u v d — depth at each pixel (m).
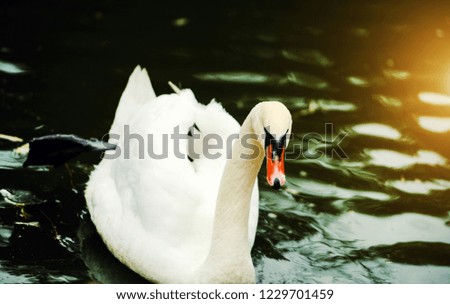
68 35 10.65
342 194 8.27
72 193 8.20
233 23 11.23
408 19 11.64
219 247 6.41
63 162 7.59
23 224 7.69
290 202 8.18
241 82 9.94
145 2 11.56
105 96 9.56
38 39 10.50
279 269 7.24
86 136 8.84
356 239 7.67
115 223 7.36
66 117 9.12
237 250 6.38
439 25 11.50
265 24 11.27
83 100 9.45
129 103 8.43
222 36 10.90
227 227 6.34
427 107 9.67
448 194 8.27
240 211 6.29
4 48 10.25
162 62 10.26
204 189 7.21
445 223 7.89
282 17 11.51
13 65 9.94
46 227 7.70
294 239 7.67
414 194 8.27
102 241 7.63
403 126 9.31
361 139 9.08
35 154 7.58
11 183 8.20
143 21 11.10
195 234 6.94
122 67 10.10
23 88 9.54
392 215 7.98
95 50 10.39
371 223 7.88
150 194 7.06
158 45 10.61
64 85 9.67
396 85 10.08
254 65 10.30
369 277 7.15
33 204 7.98
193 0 11.71
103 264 7.32
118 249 7.25
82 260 7.31
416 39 11.09
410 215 7.99
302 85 9.95
